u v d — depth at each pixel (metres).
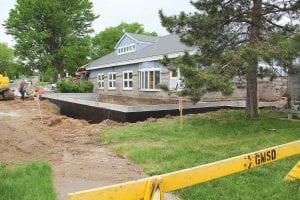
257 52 11.30
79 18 52.00
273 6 13.27
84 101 20.98
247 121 13.85
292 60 11.55
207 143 10.77
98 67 35.00
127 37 34.03
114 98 28.47
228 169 4.83
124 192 3.52
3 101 28.06
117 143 11.35
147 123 14.68
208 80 11.12
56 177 7.85
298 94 16.94
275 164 8.32
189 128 13.16
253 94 14.63
